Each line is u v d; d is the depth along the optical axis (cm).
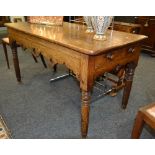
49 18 190
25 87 221
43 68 275
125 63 142
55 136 147
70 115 172
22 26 184
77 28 176
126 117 170
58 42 125
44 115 172
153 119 100
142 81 238
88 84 118
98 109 180
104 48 112
